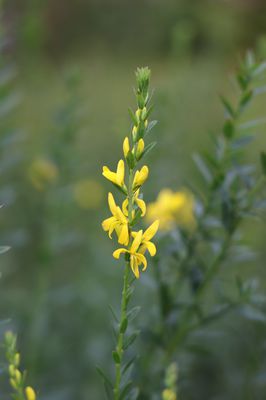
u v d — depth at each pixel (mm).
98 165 7812
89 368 4898
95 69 10727
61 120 4645
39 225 6301
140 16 14594
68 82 4625
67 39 14031
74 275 6215
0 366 2242
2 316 4977
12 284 5996
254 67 3082
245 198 3080
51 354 4930
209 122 8375
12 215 6426
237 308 3076
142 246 1979
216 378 4598
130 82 10516
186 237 3229
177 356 3973
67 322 5402
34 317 4828
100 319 5422
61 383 4797
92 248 5922
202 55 10523
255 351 3727
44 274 4859
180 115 6492
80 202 6516
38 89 7332
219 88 9477
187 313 3223
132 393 2225
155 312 3318
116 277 5754
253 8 13680
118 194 5227
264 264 5590
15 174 6730
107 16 14742
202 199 3264
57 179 4887
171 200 3500
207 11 12828
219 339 4602
